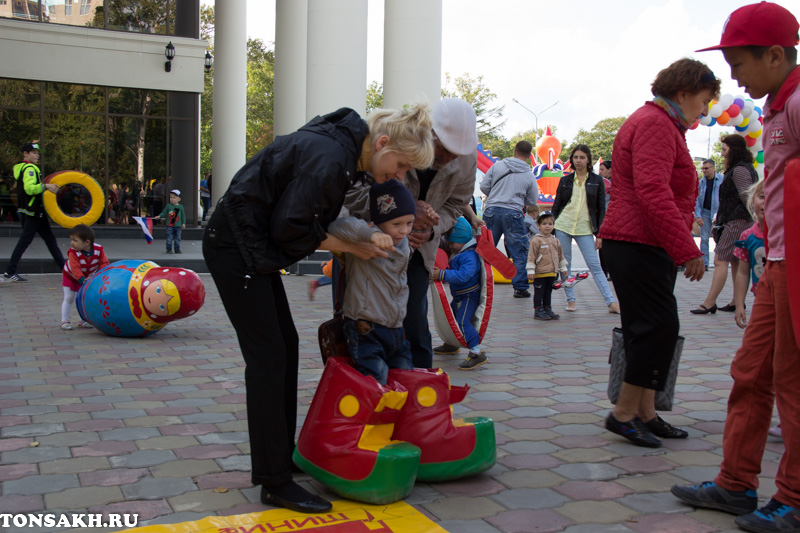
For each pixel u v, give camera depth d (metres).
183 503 3.08
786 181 2.71
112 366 5.67
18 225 17.42
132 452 3.70
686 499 3.14
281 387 3.01
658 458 3.77
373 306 3.30
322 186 2.80
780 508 2.90
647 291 3.79
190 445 3.83
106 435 3.97
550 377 5.58
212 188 21.09
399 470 3.06
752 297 10.61
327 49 11.65
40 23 18.08
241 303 2.98
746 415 3.04
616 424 3.99
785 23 2.85
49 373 5.40
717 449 3.93
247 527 2.84
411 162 3.04
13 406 4.50
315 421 3.22
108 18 18.89
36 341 6.59
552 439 4.07
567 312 9.16
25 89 18.23
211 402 4.69
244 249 2.90
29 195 10.75
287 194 2.82
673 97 3.78
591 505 3.15
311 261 12.66
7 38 17.80
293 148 2.85
